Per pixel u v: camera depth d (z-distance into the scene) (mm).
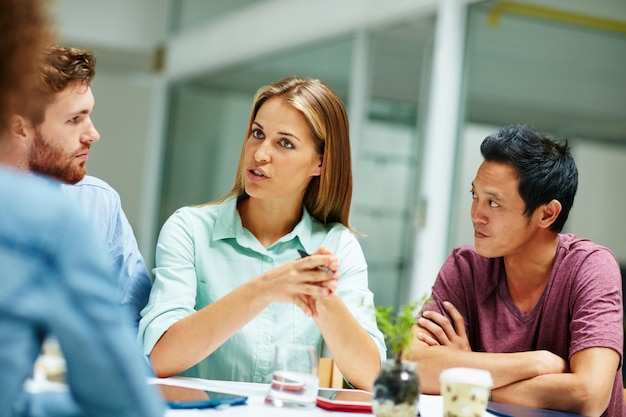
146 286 2135
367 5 4695
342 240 2031
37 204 792
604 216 3746
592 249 1990
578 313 1902
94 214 2084
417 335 1949
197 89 7211
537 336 1985
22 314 764
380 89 4625
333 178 2004
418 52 4348
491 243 1949
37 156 1833
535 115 3869
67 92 1812
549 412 1723
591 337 1846
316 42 5316
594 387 1777
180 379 1708
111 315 814
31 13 836
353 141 4773
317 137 1943
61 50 1820
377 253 4488
